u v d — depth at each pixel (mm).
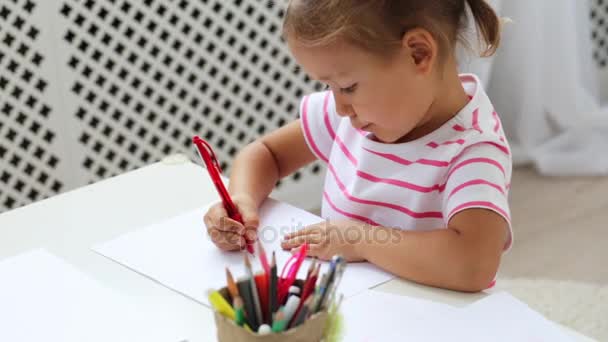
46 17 1651
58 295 767
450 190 862
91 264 835
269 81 1967
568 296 1717
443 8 835
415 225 936
